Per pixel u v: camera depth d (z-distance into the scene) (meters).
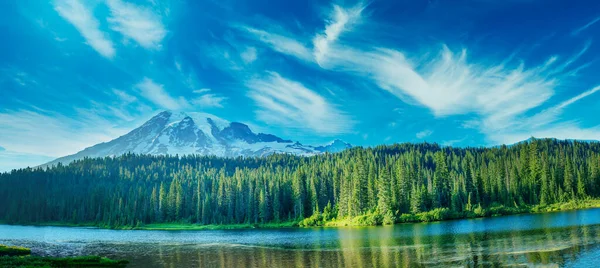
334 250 86.75
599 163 187.25
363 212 159.38
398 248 83.12
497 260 64.94
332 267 67.88
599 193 179.38
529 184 175.62
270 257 82.31
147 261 82.25
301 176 199.38
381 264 67.69
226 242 115.69
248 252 91.19
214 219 197.12
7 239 138.12
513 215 148.00
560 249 70.25
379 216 148.75
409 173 182.25
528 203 169.88
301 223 170.75
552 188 171.12
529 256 66.25
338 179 194.62
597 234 84.62
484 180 174.62
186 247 105.31
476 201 168.25
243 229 172.00
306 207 189.88
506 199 167.50
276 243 107.00
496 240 85.00
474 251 73.75
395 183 167.25
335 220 166.75
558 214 138.00
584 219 115.88
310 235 124.81
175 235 148.62
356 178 164.00
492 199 170.12
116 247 108.94
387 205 150.25
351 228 141.38
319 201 188.12
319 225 164.75
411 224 139.50
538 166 181.62
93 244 118.25
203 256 87.38
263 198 187.38
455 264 64.06
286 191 199.62
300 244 101.56
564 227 99.38
